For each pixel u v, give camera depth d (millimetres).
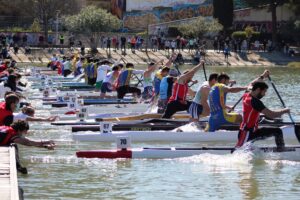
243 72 67312
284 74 66250
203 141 22688
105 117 26984
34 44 83625
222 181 17109
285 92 44688
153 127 23906
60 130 25234
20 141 16984
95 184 16641
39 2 92125
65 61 53250
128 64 33375
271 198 15570
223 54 82688
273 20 89250
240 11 95312
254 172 18031
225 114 22297
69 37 84625
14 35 82812
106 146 21891
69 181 16891
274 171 18219
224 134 22547
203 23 87062
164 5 98625
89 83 41188
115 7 100438
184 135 22750
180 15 98312
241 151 19906
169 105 25109
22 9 96688
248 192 16047
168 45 83000
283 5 91688
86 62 43688
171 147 20844
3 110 18219
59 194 15664
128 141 19844
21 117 20156
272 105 35812
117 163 19078
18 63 74562
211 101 22359
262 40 90312
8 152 16109
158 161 19359
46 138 23312
